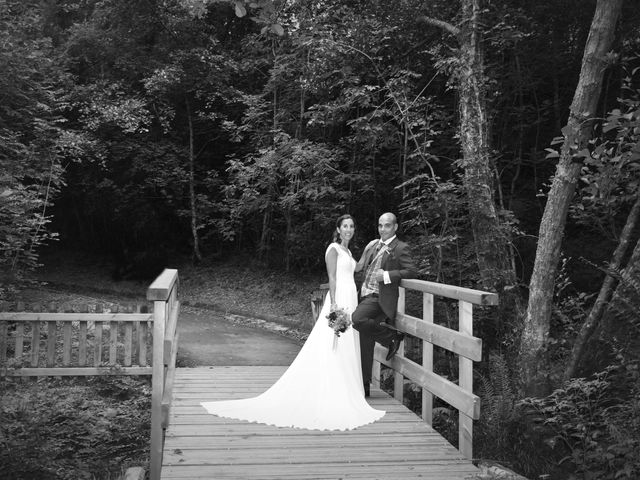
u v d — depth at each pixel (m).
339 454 4.11
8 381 5.61
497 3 9.50
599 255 10.65
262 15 5.36
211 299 14.75
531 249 11.31
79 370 5.55
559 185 5.43
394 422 4.93
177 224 19.14
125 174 17.88
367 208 14.30
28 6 13.10
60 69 15.61
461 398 4.20
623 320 5.23
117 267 18.66
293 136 15.27
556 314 7.03
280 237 16.34
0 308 5.64
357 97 10.75
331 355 5.26
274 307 13.62
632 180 4.55
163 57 16.83
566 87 13.35
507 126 13.09
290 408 5.05
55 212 21.50
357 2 11.52
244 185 15.16
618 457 4.15
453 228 7.98
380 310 5.47
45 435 5.57
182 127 18.38
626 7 10.66
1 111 11.00
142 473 4.18
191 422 4.79
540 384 5.43
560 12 11.44
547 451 5.06
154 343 4.54
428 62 11.59
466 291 4.15
